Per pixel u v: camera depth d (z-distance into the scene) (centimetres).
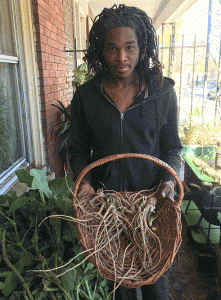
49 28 299
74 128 127
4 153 224
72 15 500
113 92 113
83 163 127
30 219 132
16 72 253
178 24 1207
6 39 234
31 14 254
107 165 121
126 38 100
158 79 112
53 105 312
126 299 139
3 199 147
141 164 118
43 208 132
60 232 133
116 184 122
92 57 117
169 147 125
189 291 191
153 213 114
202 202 223
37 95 269
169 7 743
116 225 107
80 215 104
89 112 116
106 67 115
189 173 274
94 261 94
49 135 299
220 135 298
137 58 106
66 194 149
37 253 121
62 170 366
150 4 816
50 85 304
